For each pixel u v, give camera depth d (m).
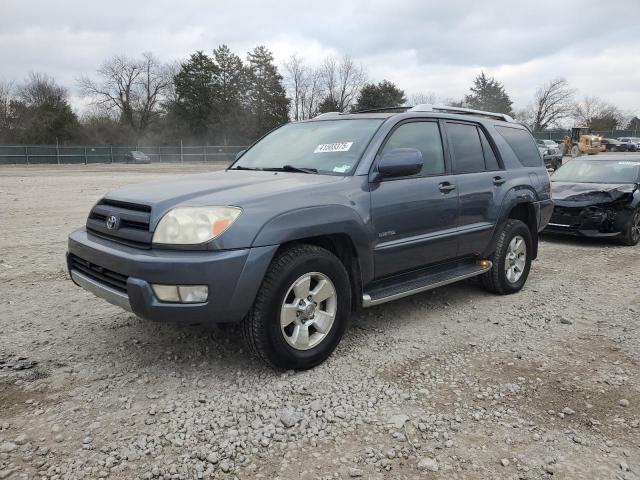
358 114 4.88
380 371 3.72
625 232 8.70
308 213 3.56
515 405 3.27
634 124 97.06
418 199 4.38
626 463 2.70
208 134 69.50
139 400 3.27
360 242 3.90
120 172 32.19
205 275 3.16
